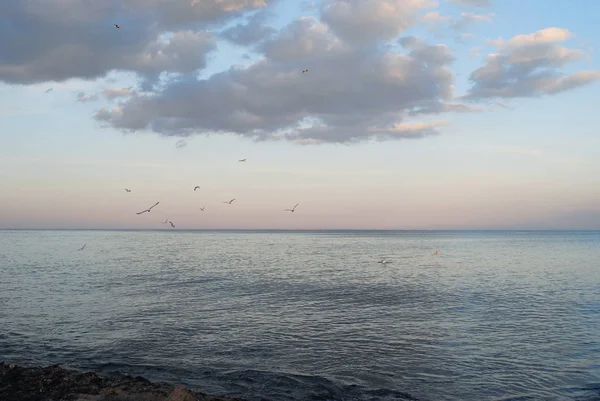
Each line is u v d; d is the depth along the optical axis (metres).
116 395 14.81
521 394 16.50
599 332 25.41
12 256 82.19
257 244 154.12
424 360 20.33
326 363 19.89
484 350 21.91
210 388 16.73
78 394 14.84
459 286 44.97
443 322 27.97
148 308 32.06
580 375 18.47
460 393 16.58
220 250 111.50
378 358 20.61
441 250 118.25
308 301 35.53
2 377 16.20
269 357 20.73
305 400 15.66
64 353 21.11
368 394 16.33
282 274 55.66
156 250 107.94
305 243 168.00
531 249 124.69
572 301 35.84
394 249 123.38
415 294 39.44
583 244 161.50
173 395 13.52
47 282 45.62
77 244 138.62
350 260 80.31
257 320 28.34
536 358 20.61
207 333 25.02
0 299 35.22
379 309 32.25
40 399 14.41
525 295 38.94
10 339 23.50
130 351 21.52
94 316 29.22
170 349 21.89
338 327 26.56
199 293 39.28
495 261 79.19
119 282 46.34
